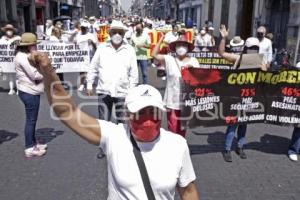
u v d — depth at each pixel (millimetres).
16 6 28906
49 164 5445
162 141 2078
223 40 5664
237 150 5969
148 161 2023
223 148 6219
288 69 5617
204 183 4867
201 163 5543
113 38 5309
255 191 4695
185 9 47250
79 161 5566
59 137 6676
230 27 23703
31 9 33000
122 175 2002
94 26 20828
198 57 8844
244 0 21859
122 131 2121
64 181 4891
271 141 6672
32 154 5719
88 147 6180
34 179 4945
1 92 10914
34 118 5672
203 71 5305
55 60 10422
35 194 4535
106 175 5082
